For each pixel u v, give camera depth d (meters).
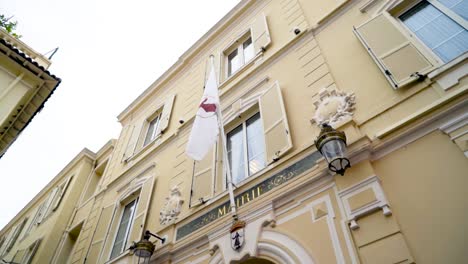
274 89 6.11
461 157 3.25
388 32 4.95
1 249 14.30
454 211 2.99
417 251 2.98
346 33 5.84
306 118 5.19
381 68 4.59
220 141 6.75
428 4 5.07
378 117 4.23
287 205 4.34
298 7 7.70
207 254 4.87
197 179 6.35
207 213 5.45
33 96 7.41
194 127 5.76
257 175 5.02
